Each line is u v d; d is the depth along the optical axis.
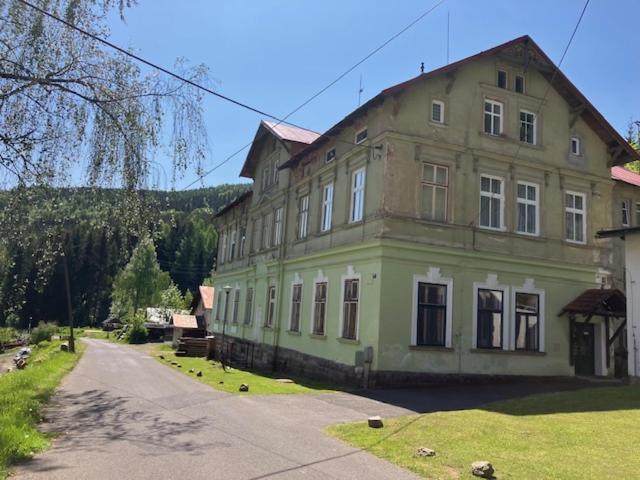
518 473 6.92
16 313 14.47
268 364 25.72
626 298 17.77
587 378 19.56
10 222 12.84
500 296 18.89
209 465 7.15
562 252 20.31
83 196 13.42
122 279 77.50
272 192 29.27
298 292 24.14
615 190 24.34
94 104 13.13
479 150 19.14
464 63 19.05
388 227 17.27
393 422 10.40
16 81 12.32
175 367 23.39
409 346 16.98
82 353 30.83
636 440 8.88
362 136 19.69
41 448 7.86
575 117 21.58
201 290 55.59
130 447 8.14
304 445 8.42
